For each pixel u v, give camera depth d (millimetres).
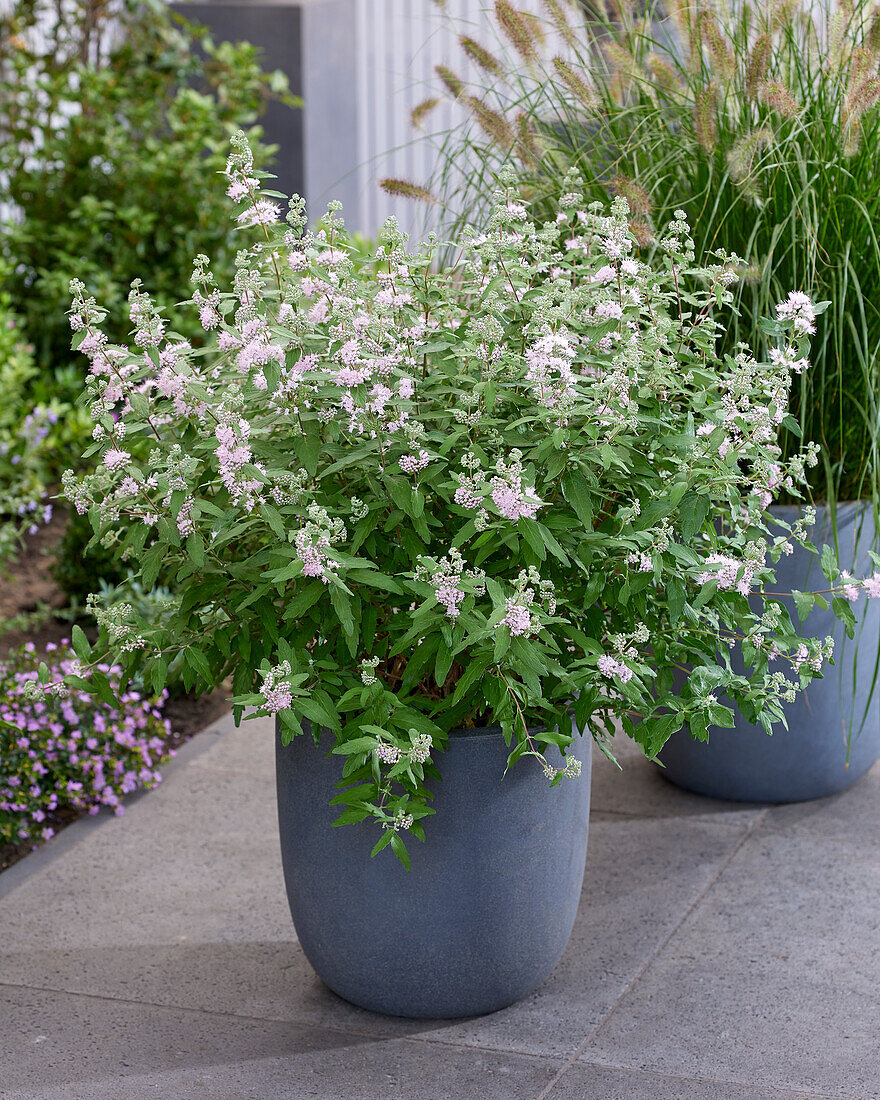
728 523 2516
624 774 3641
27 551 4953
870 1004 2508
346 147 8078
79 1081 2320
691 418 2279
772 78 3100
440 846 2293
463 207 3494
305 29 7797
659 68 3100
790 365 2270
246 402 2234
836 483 3201
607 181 3004
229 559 2363
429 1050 2395
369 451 2143
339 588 2033
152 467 2205
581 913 2889
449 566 1999
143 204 5656
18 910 2959
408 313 2320
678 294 2475
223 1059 2383
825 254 3047
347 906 2375
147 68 6332
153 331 2189
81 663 2295
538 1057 2363
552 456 2127
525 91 3402
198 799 3533
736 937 2766
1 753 3342
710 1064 2330
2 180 6066
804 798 3428
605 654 2193
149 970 2699
